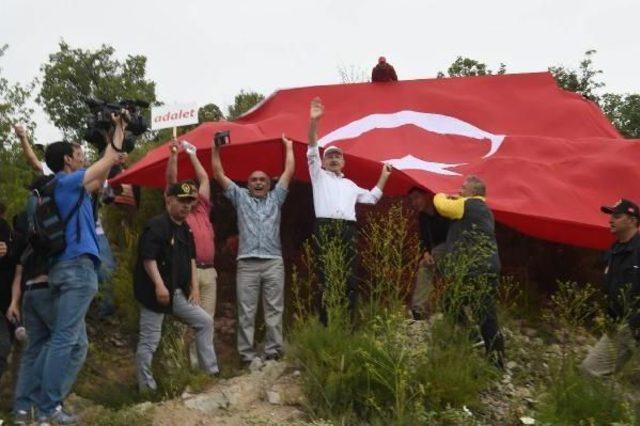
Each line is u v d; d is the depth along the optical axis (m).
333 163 6.95
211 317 6.46
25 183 8.30
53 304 5.59
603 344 5.95
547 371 6.23
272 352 6.77
